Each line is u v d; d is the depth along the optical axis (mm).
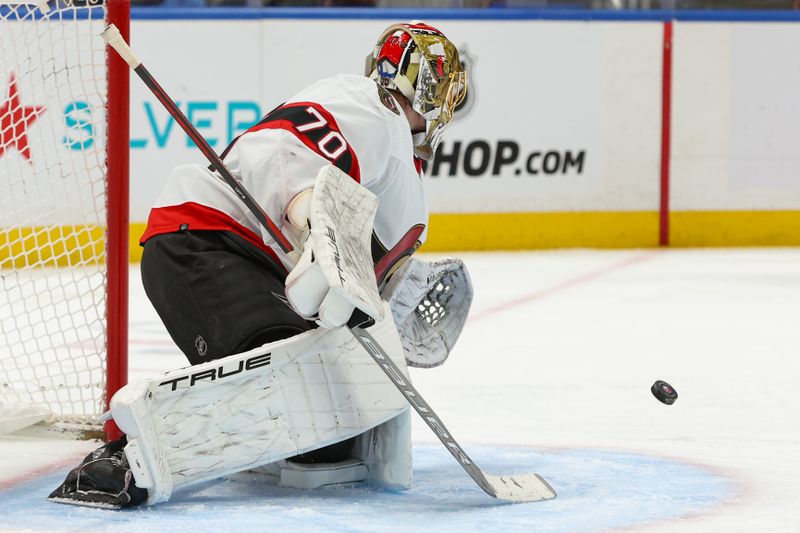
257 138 6566
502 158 25016
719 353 12789
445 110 7250
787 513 6098
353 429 6383
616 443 8227
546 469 7309
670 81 25469
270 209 6453
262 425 6250
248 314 6496
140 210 23656
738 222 25859
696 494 6547
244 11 24031
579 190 25391
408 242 7426
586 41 25172
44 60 18250
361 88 6906
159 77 23844
